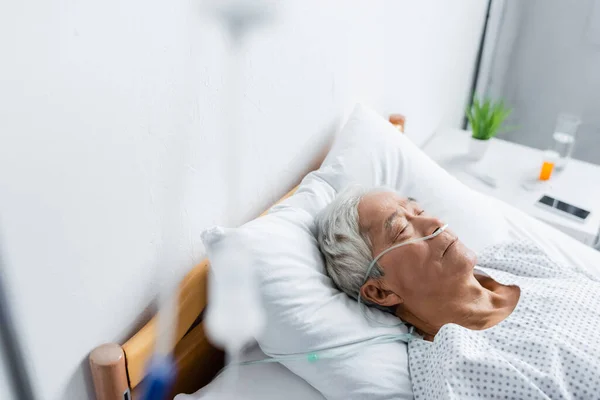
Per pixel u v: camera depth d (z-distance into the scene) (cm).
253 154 102
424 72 182
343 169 118
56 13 57
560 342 93
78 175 66
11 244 60
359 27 128
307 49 109
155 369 85
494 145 203
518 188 174
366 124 126
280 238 94
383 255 99
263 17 90
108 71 65
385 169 123
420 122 194
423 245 99
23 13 54
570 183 177
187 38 76
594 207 163
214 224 96
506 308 106
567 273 115
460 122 246
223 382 92
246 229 90
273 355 92
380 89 152
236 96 91
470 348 92
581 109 225
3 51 53
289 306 89
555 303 102
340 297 100
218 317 88
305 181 117
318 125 124
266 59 96
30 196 60
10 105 55
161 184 80
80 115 63
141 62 70
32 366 68
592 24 210
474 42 225
